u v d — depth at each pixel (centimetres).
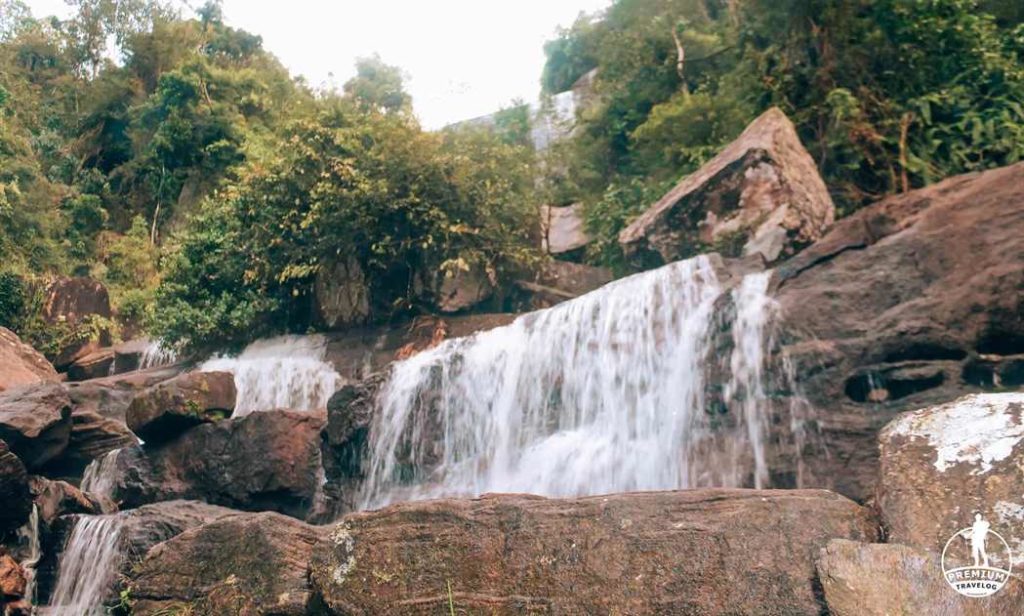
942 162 1053
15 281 1839
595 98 2273
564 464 797
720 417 711
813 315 691
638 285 837
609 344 827
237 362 1459
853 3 1110
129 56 3288
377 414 910
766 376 689
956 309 638
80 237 2484
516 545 441
